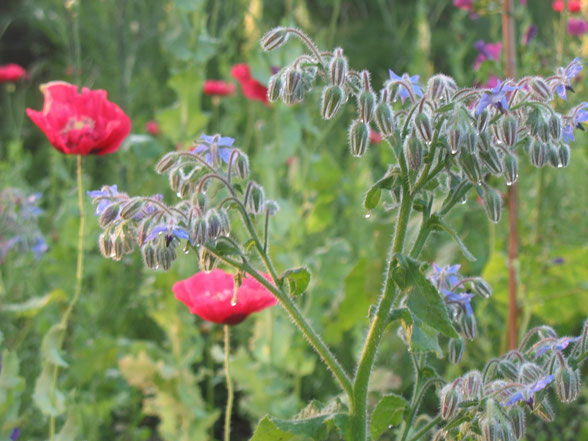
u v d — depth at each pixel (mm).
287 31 2289
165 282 4344
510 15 4480
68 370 4625
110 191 2512
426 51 6348
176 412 4254
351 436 2416
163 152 5902
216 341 5605
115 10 8227
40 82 10969
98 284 5480
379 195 2375
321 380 5289
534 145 2336
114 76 8914
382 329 2373
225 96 6914
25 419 4246
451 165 2295
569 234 5523
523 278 4625
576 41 5203
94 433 4484
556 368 2248
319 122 5590
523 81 2242
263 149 4828
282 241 4863
